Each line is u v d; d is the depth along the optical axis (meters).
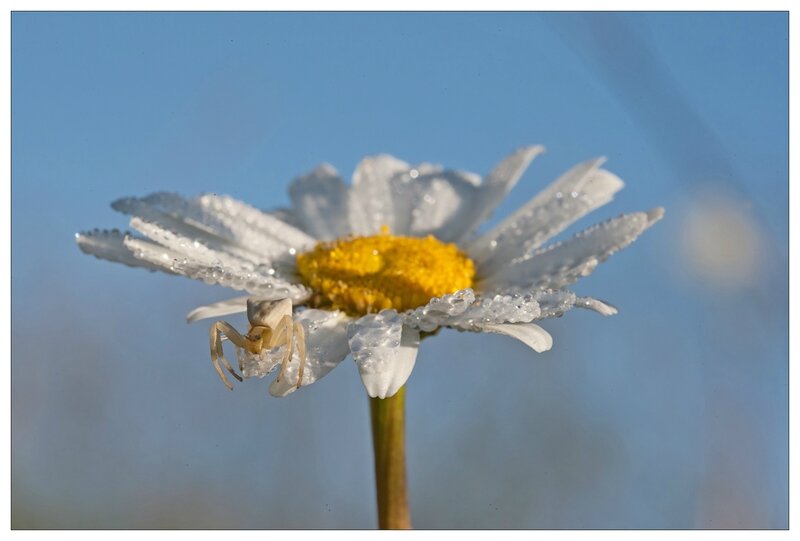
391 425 0.26
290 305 0.25
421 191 0.28
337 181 0.29
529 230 0.27
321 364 0.25
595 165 0.27
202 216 0.27
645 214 0.26
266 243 0.27
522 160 0.28
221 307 0.26
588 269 0.26
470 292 0.25
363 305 0.26
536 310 0.25
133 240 0.26
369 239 0.27
